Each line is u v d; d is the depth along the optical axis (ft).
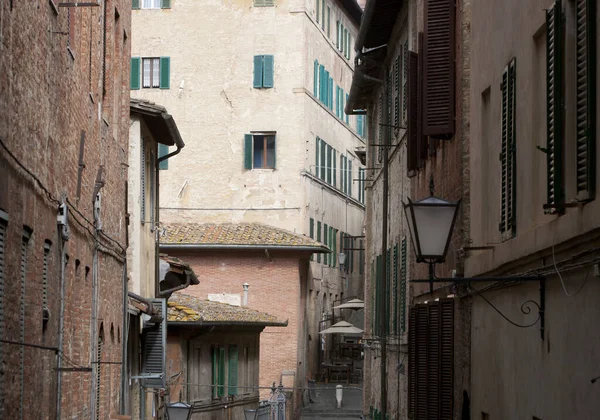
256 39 284.82
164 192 282.77
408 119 124.67
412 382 121.49
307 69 287.28
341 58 325.21
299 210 281.33
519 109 70.59
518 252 68.64
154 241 163.02
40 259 73.41
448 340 98.07
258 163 284.00
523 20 69.51
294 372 257.96
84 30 93.81
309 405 276.41
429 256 72.95
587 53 51.47
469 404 89.97
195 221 282.15
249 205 282.36
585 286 54.65
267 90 284.00
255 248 255.50
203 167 283.18
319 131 298.97
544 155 64.54
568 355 57.98
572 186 55.88
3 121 59.77
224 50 284.61
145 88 285.84
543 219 64.59
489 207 82.69
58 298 81.66
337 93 320.09
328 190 309.22
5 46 59.82
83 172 94.17
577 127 54.24
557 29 56.54
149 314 139.95
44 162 74.18
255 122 283.38
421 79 114.52
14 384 65.10
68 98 84.07
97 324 103.24
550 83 58.54
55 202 79.10
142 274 148.97
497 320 78.28
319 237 299.38
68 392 87.71
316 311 295.28
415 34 133.28
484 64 84.12
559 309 60.18
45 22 72.74
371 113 198.29
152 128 152.97
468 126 91.66
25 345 62.90
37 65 70.38
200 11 285.64
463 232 91.20
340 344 325.62
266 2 284.61
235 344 212.84
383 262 166.09
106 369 112.47
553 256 58.75
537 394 65.21
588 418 53.78
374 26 155.33
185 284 179.42
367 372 196.13
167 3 285.84
